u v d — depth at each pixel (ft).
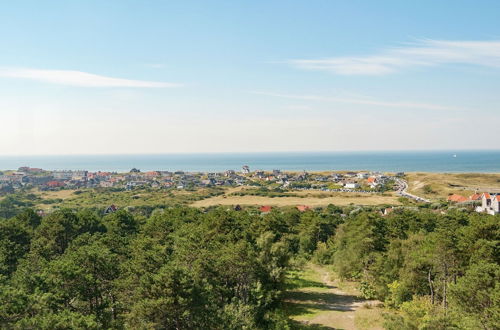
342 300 226.58
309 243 361.71
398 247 232.73
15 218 303.89
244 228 278.46
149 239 202.90
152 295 127.75
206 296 139.13
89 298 137.49
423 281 197.98
